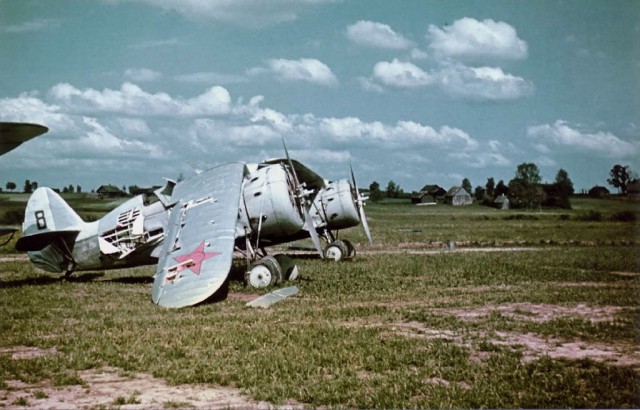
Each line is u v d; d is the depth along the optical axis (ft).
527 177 356.18
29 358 30.04
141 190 71.31
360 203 90.68
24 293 53.26
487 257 87.92
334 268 72.28
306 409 23.12
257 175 58.59
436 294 51.57
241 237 58.23
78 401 23.80
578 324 38.32
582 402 23.90
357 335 34.47
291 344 32.30
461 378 27.07
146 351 30.76
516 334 36.19
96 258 62.08
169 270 46.34
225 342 32.65
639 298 48.98
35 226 63.67
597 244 116.98
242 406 23.24
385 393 24.50
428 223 225.56
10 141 43.42
